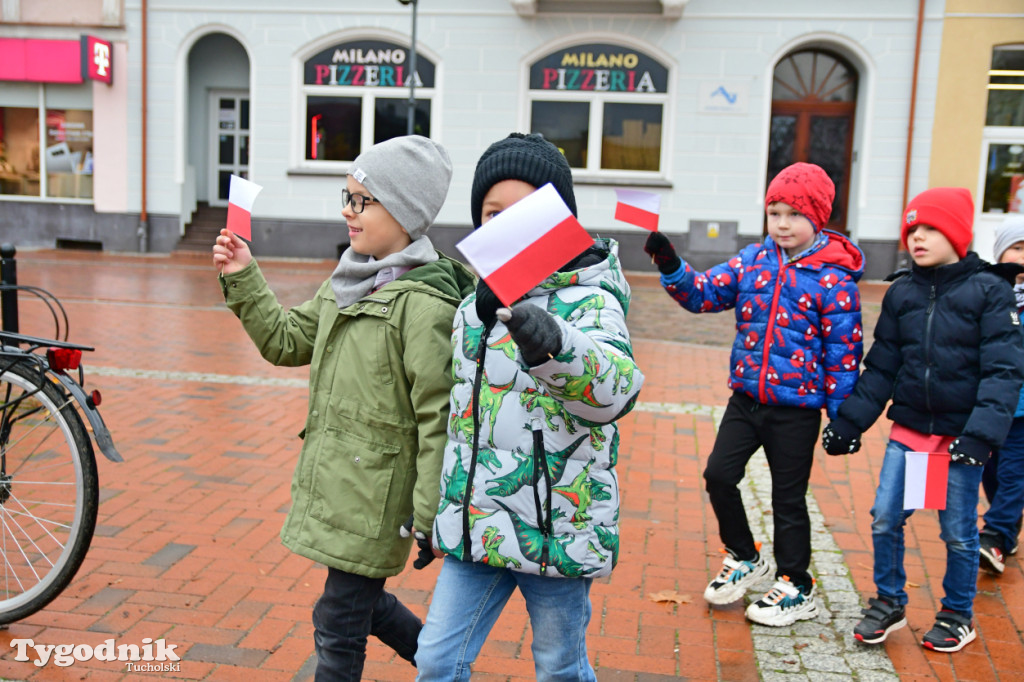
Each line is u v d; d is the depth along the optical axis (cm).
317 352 233
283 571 362
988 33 1515
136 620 317
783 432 328
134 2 1727
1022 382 295
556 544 193
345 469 223
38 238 1808
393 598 258
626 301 205
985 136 1552
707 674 296
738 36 1578
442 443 211
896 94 1555
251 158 1727
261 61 1705
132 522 407
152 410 607
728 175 1612
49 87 1780
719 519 346
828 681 293
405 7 1653
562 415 192
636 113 1639
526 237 166
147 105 1753
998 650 318
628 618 335
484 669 295
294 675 285
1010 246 401
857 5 1543
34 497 332
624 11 1595
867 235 1595
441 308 220
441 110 1669
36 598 299
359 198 228
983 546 381
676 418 629
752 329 328
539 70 1647
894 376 321
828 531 429
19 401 307
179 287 1295
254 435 557
